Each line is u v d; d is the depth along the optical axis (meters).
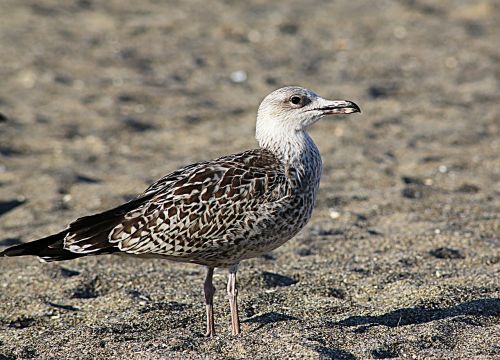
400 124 18.80
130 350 8.96
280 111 9.87
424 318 9.84
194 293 10.76
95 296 10.97
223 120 19.44
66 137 18.33
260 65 23.50
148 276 11.29
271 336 9.12
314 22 27.69
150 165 16.73
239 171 9.23
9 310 10.53
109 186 15.48
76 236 9.01
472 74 22.48
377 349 8.77
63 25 27.30
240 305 10.31
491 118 18.98
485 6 28.45
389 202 14.34
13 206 14.74
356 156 16.80
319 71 22.98
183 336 9.27
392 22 27.53
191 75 22.78
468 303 10.06
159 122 19.33
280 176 9.36
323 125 18.80
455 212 13.81
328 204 14.37
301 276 11.25
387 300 10.38
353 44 25.42
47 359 8.94
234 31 26.78
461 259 11.76
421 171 16.03
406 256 11.87
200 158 17.06
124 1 30.34
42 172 16.25
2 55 23.95
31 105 20.20
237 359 8.64
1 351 9.17
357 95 20.73
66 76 22.44
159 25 27.45
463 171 16.00
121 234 8.99
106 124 19.08
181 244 9.03
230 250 9.21
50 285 11.13
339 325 9.57
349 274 11.19
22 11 28.64
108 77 22.47
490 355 8.61
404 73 22.75
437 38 25.77
